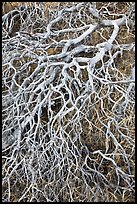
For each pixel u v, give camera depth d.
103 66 3.28
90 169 3.03
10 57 3.42
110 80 3.25
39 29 3.99
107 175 3.16
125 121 3.21
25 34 3.60
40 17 4.01
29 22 3.99
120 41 3.78
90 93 3.14
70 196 2.96
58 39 3.84
